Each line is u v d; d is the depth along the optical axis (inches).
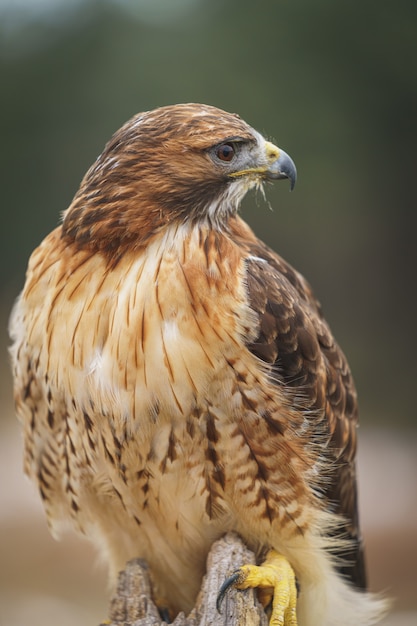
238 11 1315.2
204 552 388.8
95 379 351.6
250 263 371.2
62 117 1430.9
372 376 1486.2
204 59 1305.4
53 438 390.0
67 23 1448.1
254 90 1269.7
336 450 403.9
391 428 1392.7
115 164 354.0
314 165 1300.4
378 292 1501.0
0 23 1457.9
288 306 372.5
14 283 1498.5
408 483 1101.1
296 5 1268.5
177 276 346.6
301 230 1412.4
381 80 1291.8
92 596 843.4
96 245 354.3
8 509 991.6
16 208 1481.3
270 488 366.3
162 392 346.0
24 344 377.7
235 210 382.3
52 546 909.8
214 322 345.7
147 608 351.9
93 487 386.9
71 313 355.6
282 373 371.6
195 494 366.0
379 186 1396.4
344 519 409.7
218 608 342.6
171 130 356.5
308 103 1280.8
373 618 429.7
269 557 378.6
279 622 355.3
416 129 1339.8
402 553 900.6
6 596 830.5
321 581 388.8
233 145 367.9
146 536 392.2
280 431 361.7
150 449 357.1
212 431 353.1
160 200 353.7
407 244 1456.7
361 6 1248.2
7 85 1451.8
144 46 1363.2
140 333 344.8
